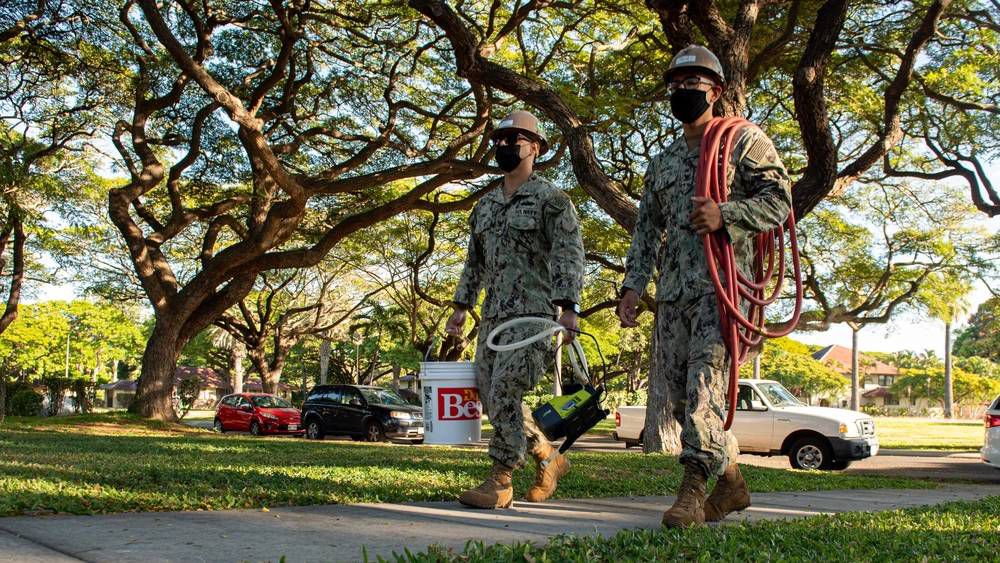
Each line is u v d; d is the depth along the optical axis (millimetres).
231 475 4965
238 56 19422
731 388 3525
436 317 34312
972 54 15664
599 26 16906
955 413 69812
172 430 17500
